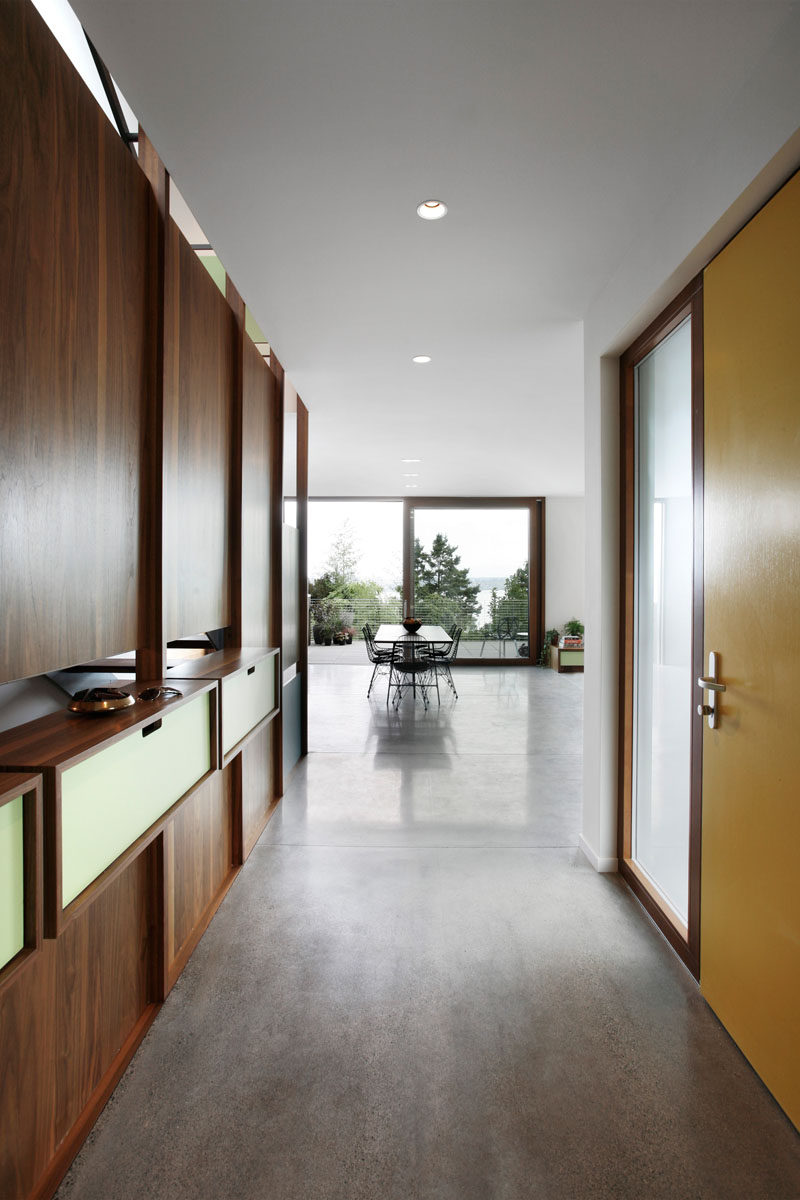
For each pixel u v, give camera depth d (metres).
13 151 1.22
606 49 1.49
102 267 1.61
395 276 2.67
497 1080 1.63
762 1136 1.47
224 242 2.40
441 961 2.16
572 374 3.99
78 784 1.29
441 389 4.30
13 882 1.07
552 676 9.11
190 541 2.27
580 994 1.99
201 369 2.38
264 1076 1.65
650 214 2.21
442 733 5.56
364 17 1.40
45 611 1.35
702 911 1.98
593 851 2.92
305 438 4.77
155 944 1.93
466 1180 1.36
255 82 1.59
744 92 1.61
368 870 2.85
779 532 1.57
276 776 3.82
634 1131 1.48
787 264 1.54
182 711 1.89
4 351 1.20
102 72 1.79
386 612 10.67
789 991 1.51
